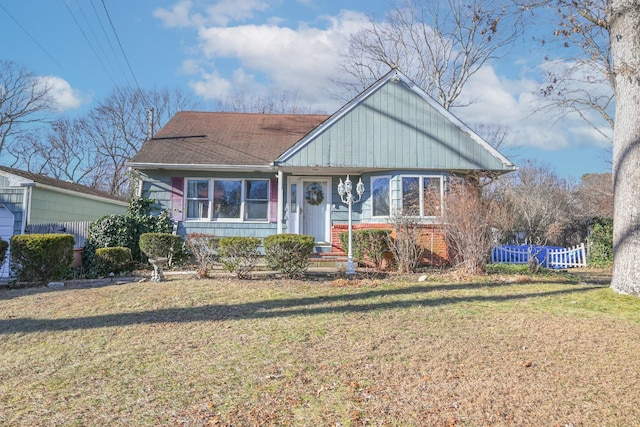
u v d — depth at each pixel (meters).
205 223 14.33
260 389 4.18
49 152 35.12
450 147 13.70
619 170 8.41
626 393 4.05
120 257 11.93
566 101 17.03
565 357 4.97
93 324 6.46
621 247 8.33
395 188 13.55
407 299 7.95
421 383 4.29
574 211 31.66
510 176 25.45
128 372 4.67
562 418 3.61
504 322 6.43
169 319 6.64
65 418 3.68
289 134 16.86
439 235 13.16
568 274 12.31
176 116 17.98
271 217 14.53
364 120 13.66
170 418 3.66
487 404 3.83
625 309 7.24
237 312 6.97
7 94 32.06
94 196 17.58
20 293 8.88
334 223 14.69
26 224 13.38
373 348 5.27
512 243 21.94
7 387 4.36
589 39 12.98
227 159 14.25
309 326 6.17
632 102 8.20
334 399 3.96
